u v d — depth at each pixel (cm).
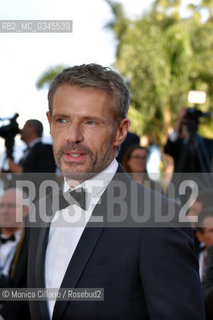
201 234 357
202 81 1719
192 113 545
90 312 160
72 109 169
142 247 161
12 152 484
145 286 159
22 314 213
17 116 510
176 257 160
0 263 360
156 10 1866
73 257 166
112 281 161
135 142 520
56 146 174
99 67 174
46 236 185
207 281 275
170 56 1697
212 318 224
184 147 530
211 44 1791
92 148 170
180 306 155
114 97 171
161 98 1661
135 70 1695
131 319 159
